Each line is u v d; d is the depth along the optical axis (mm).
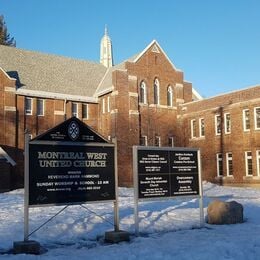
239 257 9898
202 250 10484
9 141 40344
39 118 43094
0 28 72812
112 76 44188
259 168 38031
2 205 20797
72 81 47875
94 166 12789
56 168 12117
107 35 64938
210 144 43438
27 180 11555
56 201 12008
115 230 12883
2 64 44594
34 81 44562
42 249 11422
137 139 44156
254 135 38594
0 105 40344
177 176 14977
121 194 31812
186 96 49125
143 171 14172
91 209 18266
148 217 16391
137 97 44844
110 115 44250
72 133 12500
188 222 15984
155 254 10094
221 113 42250
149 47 46781
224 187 39344
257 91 38625
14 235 12938
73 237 13156
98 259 9750
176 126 47812
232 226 15305
